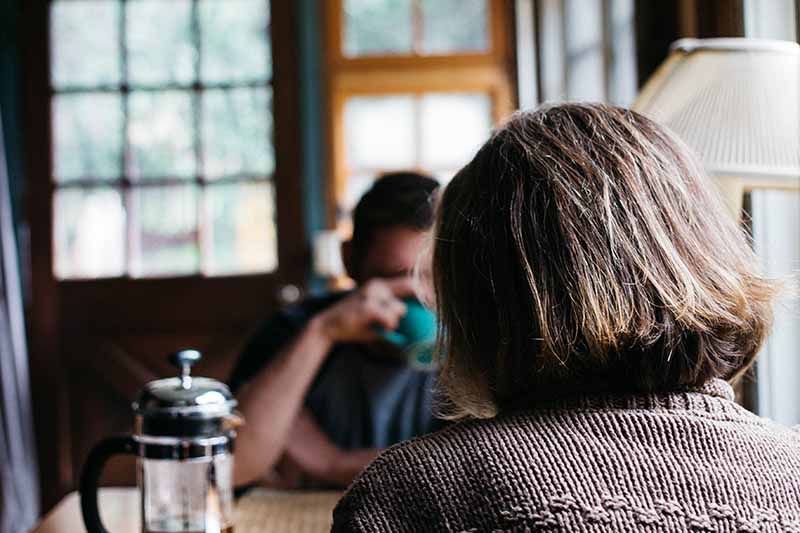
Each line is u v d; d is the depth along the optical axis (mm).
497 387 756
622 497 661
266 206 4121
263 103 4125
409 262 1534
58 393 3992
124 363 3994
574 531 648
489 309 746
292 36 4086
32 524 3746
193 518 1106
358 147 4402
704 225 753
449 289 769
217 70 4133
